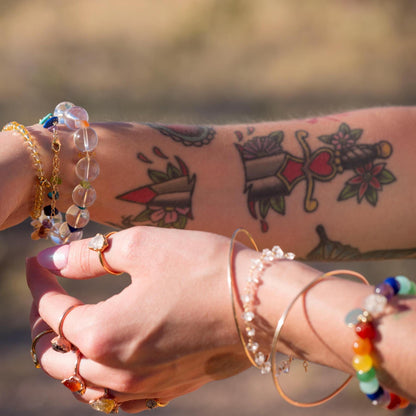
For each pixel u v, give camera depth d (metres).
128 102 6.30
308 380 3.08
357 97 6.42
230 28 8.08
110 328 1.09
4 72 6.70
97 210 1.40
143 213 1.41
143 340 1.09
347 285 1.01
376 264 3.92
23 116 5.79
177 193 1.42
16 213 1.32
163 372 1.13
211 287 1.07
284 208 1.44
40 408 2.94
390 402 1.02
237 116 6.06
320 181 1.46
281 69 7.12
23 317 3.61
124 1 8.80
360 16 8.07
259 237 1.44
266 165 1.45
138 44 7.74
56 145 1.31
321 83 6.74
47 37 7.80
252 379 3.14
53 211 1.32
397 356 0.92
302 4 8.41
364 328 0.92
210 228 1.43
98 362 1.11
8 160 1.26
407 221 1.47
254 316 1.04
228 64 7.29
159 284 1.09
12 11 8.58
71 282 3.89
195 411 2.92
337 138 1.51
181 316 1.08
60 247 1.21
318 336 0.99
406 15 8.00
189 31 7.95
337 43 7.60
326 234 1.45
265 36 7.89
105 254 1.15
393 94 6.47
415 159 1.50
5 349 3.35
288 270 1.04
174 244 1.11
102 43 7.67
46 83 6.54
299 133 1.51
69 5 8.70
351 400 2.90
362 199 1.46
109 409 1.18
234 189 1.44
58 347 1.13
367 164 1.48
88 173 1.31
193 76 7.00
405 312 0.94
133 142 1.41
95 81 6.75
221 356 1.13
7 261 4.04
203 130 1.49
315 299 1.00
